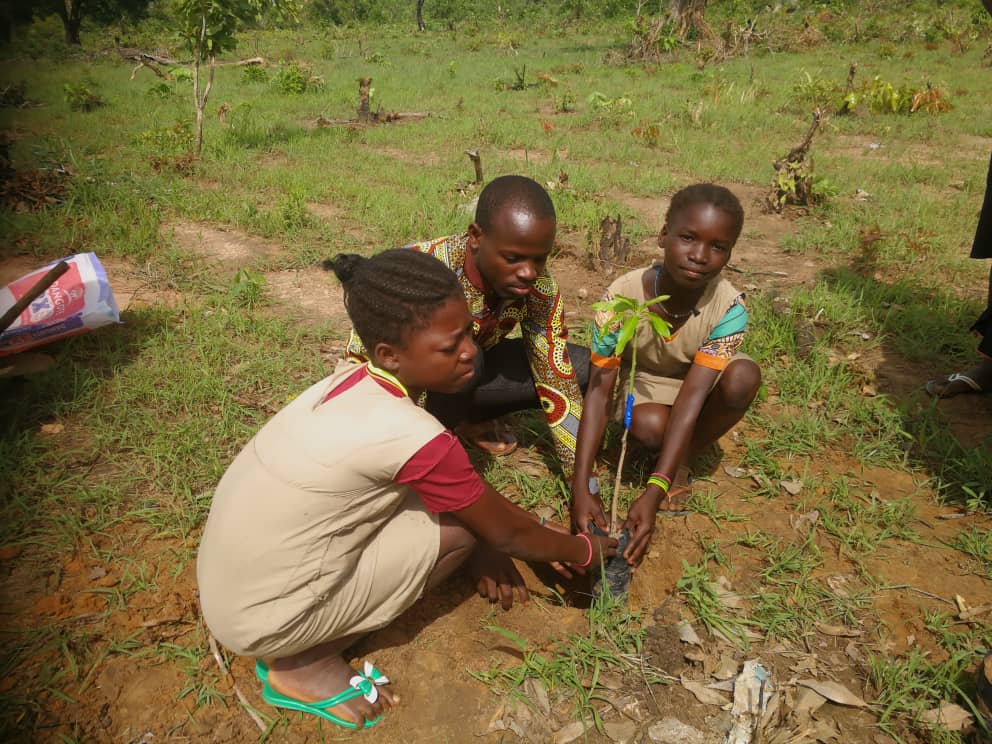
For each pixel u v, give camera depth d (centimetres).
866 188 738
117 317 370
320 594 183
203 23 798
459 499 187
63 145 858
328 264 212
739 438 339
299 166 813
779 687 214
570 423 280
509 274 228
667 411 283
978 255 356
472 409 305
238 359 387
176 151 845
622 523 277
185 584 245
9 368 345
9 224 557
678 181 769
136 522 271
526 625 237
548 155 887
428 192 687
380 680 210
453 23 4134
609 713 207
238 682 213
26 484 283
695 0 2316
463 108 1211
